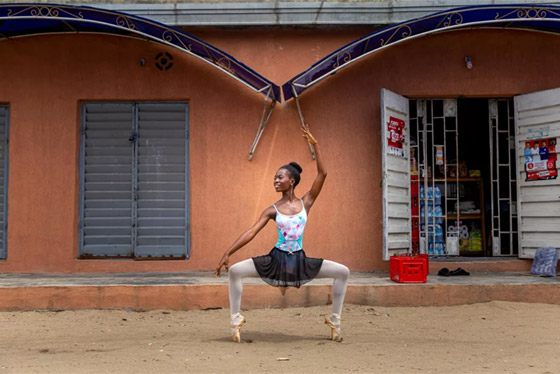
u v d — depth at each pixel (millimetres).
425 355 4934
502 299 7480
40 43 8891
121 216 8938
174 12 8609
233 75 8180
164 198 8945
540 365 4609
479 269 8797
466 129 9820
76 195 8883
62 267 8734
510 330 6152
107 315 6973
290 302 7324
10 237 8766
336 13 8633
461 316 6844
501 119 9375
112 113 9016
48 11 7539
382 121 8344
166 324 6512
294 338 5711
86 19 7613
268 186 8805
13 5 7480
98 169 8961
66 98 8891
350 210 8828
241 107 8859
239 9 8594
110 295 7262
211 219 8797
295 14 8633
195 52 7988
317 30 8906
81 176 8945
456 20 7750
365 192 8852
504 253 9344
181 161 8977
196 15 8625
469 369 4457
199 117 8859
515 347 5316
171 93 8875
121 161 8969
